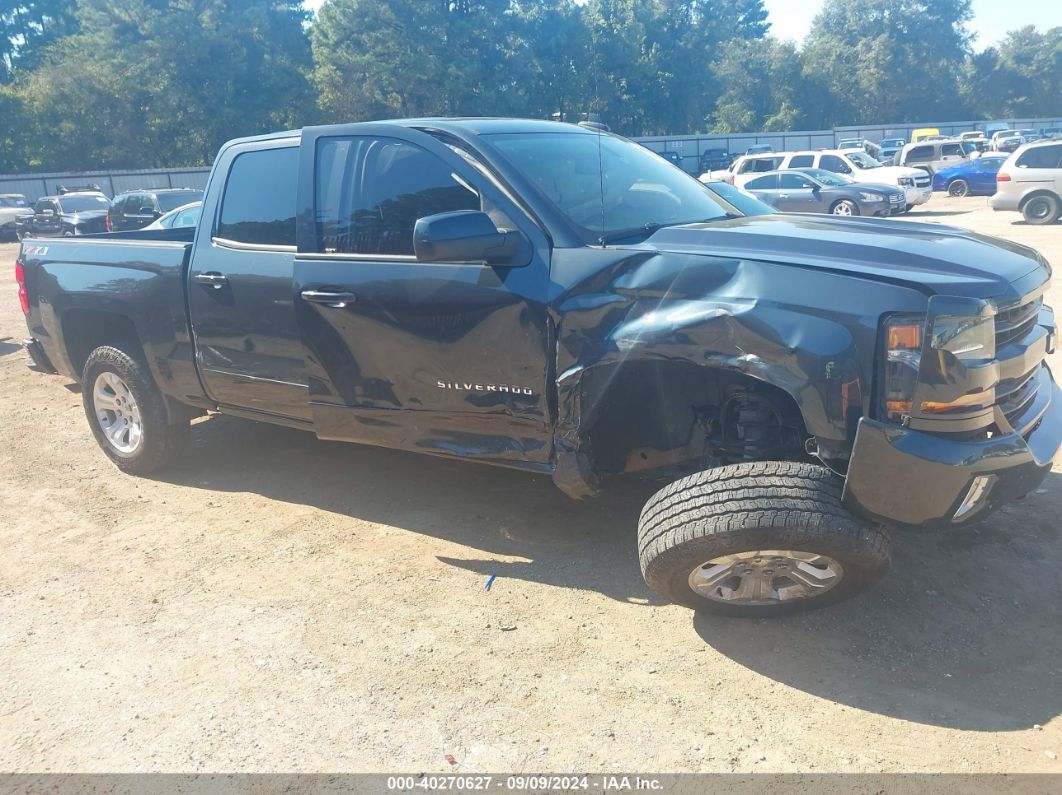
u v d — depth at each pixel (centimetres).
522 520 441
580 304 324
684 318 300
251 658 334
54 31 6888
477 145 368
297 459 546
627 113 7169
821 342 279
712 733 280
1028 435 306
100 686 322
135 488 514
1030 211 1875
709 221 382
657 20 7081
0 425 656
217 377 453
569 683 309
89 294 499
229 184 444
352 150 398
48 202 2578
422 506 464
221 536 442
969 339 270
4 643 353
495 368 350
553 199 352
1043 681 299
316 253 399
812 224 354
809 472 291
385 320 373
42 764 282
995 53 9888
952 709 286
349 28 5691
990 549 386
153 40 5112
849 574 304
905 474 273
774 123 9031
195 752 284
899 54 9050
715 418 339
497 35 6019
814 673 308
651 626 343
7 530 462
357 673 321
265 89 5506
